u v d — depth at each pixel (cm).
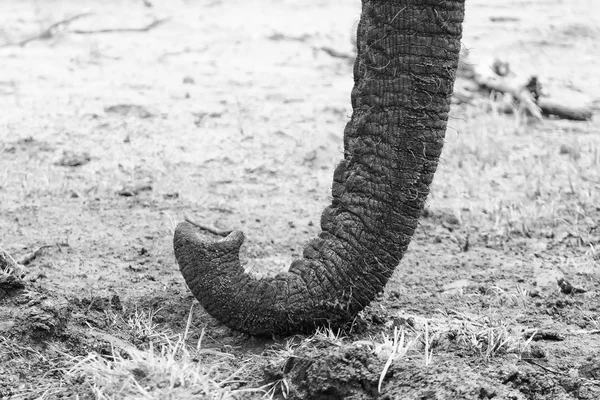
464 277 1024
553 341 823
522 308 924
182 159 1398
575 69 1941
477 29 2219
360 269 760
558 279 981
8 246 1057
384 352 730
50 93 1677
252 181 1337
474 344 765
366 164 740
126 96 1662
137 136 1478
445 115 721
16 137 1447
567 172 1380
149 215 1187
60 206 1205
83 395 686
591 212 1245
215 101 1656
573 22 2281
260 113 1591
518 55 2020
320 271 770
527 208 1245
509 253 1115
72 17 2327
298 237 1137
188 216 1187
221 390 685
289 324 776
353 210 754
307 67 1925
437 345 777
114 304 868
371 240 752
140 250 1060
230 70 1878
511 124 1611
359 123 736
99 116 1552
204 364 755
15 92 1673
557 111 1673
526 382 695
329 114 1606
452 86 719
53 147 1420
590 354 785
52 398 693
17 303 788
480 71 1755
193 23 2295
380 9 709
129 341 797
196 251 779
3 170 1328
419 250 1112
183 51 2030
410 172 730
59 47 2061
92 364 719
